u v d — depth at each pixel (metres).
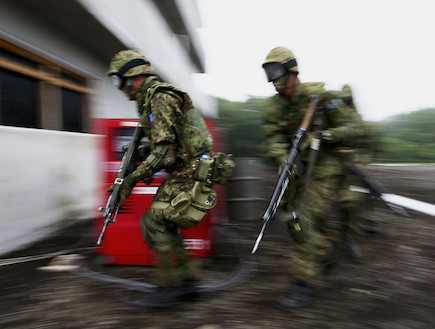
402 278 2.72
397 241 3.69
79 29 4.56
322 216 2.26
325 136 2.29
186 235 2.87
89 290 2.44
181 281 2.22
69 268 2.84
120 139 2.83
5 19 3.51
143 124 2.13
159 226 2.14
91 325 1.99
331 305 2.25
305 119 2.26
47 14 4.04
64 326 1.98
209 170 2.13
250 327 1.97
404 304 2.29
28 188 3.66
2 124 3.72
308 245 2.19
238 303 2.26
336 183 2.39
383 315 2.14
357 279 2.69
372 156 3.40
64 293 2.39
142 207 2.81
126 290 2.43
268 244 3.49
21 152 3.56
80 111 5.45
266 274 2.75
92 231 3.93
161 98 2.03
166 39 8.27
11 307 2.20
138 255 2.83
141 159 2.39
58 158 4.26
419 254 3.29
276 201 2.19
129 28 5.39
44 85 4.43
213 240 2.92
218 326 1.98
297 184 2.43
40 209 3.87
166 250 2.13
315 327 1.99
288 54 2.28
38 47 4.05
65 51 4.68
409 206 5.53
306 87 2.33
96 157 5.30
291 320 2.05
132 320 2.04
